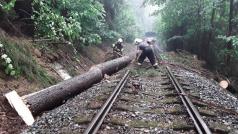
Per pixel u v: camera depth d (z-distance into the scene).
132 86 10.05
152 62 15.65
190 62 21.47
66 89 8.98
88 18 16.94
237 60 22.00
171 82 11.10
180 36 31.20
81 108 7.70
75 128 6.23
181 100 8.27
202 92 10.07
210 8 24.00
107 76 13.16
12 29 11.16
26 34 12.64
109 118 6.78
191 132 6.11
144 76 13.14
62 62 13.09
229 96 10.84
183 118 6.98
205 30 26.22
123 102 8.25
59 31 12.84
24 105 6.96
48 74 10.87
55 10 13.71
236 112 7.93
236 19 21.45
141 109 7.69
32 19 12.75
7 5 9.96
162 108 7.81
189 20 29.03
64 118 6.87
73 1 15.49
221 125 6.56
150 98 8.94
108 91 9.52
